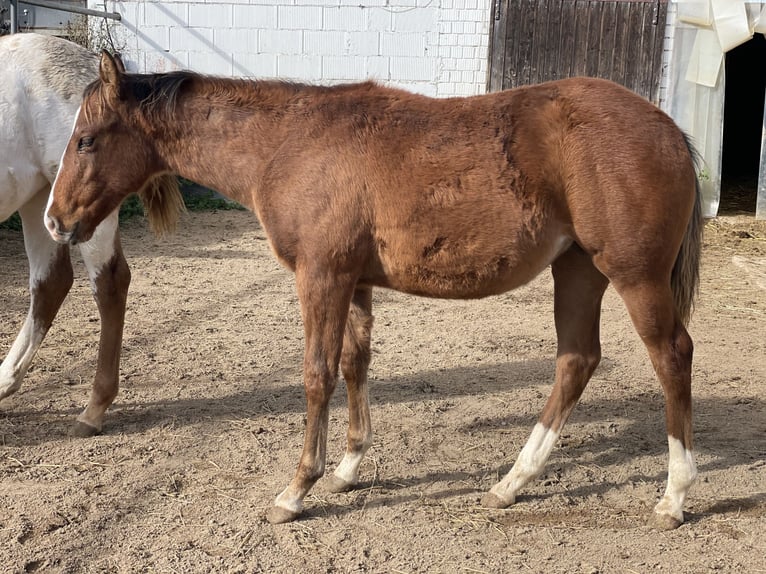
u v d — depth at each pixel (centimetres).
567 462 413
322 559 323
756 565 319
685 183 331
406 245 340
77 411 466
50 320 461
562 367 370
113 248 433
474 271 342
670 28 1143
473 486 388
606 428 455
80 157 371
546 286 785
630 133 328
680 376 338
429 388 512
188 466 402
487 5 1167
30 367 529
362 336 375
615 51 1161
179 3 1161
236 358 559
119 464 402
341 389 504
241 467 402
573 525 353
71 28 1198
